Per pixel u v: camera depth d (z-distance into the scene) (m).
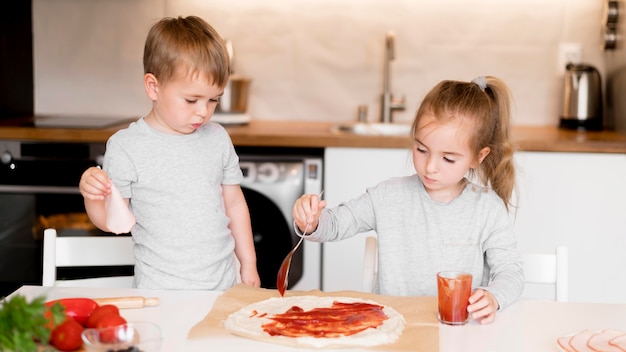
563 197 2.74
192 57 1.60
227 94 3.10
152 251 1.70
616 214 2.73
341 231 1.72
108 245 1.79
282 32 3.32
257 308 1.36
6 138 2.81
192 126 1.69
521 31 3.26
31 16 3.36
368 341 1.20
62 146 2.82
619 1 3.05
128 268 2.90
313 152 2.81
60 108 3.41
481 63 3.29
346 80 3.33
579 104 3.10
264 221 2.84
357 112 3.34
